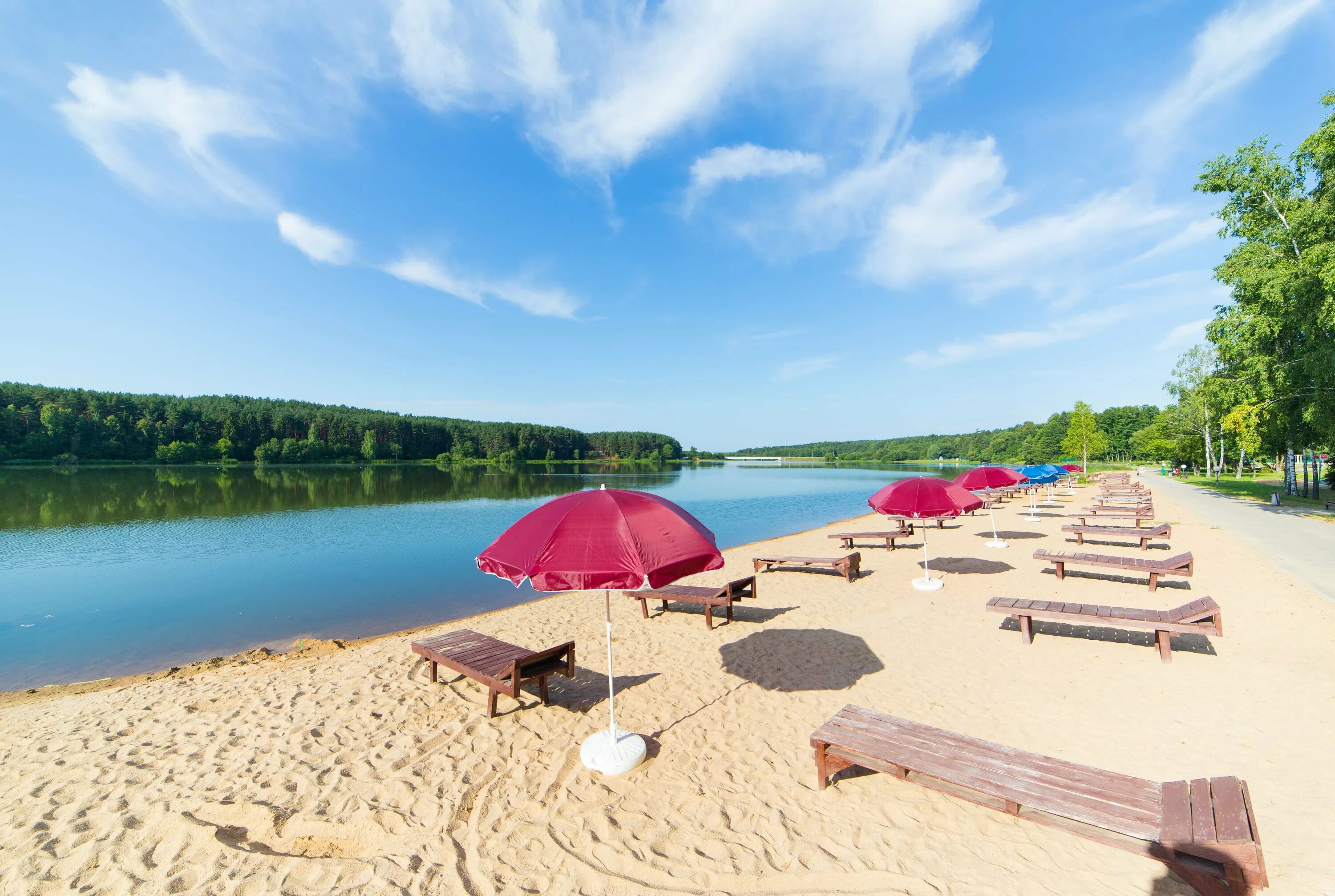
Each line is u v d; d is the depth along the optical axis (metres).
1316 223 18.08
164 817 4.04
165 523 24.47
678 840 3.66
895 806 3.95
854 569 11.55
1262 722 4.96
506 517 26.80
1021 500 28.70
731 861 3.45
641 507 4.34
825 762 4.16
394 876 3.39
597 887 3.27
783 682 6.34
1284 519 18.30
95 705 6.42
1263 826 3.60
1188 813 2.97
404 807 4.10
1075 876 3.25
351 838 3.77
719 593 8.82
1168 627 6.48
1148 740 4.76
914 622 8.50
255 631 10.11
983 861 3.39
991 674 6.38
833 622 8.66
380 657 7.60
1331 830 3.52
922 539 17.06
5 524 24.14
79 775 4.69
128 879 3.40
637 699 5.96
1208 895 2.80
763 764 4.58
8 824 4.00
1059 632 7.80
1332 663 6.23
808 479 65.94
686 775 4.45
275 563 16.20
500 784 4.38
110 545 19.23
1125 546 14.59
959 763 3.68
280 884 3.34
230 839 3.77
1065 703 5.54
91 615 11.12
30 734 5.62
